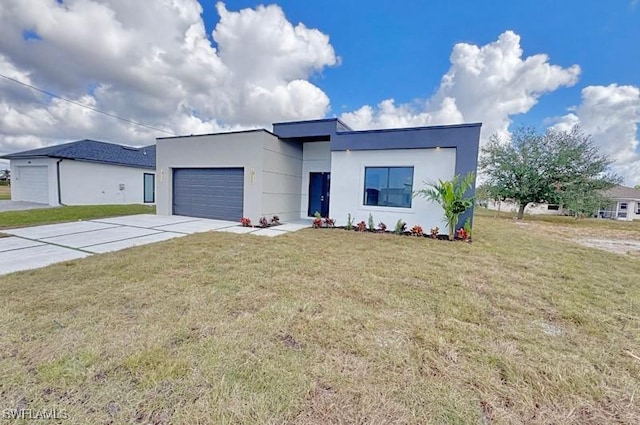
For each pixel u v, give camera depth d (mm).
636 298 3604
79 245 5809
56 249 5441
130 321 2576
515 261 5414
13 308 2785
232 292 3369
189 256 4992
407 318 2824
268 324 2592
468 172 7602
